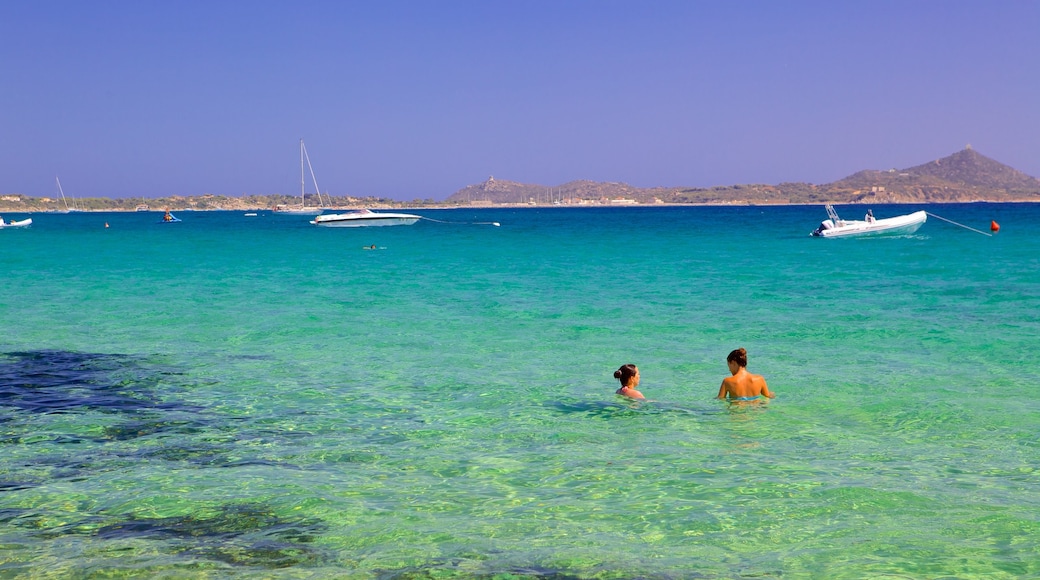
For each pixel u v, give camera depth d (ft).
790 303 69.31
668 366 44.06
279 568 19.42
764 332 54.60
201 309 67.82
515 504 23.61
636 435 30.73
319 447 29.35
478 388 38.86
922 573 19.03
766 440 29.91
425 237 232.12
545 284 88.28
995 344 48.91
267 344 51.26
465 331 56.08
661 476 25.90
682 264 116.06
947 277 90.07
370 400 36.50
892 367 42.93
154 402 36.09
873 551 20.22
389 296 77.36
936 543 20.67
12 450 28.78
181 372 42.68
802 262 116.26
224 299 75.20
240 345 50.83
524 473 26.35
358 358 46.62
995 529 21.48
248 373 42.39
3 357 46.65
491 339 52.90
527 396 37.17
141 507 23.34
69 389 38.58
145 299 75.41
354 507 23.38
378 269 111.96
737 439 30.07
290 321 60.90
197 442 29.91
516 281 92.27
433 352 48.42
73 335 54.65
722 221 396.37
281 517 22.63
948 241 164.66
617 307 67.92
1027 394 36.65
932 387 38.19
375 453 28.60
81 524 22.11
